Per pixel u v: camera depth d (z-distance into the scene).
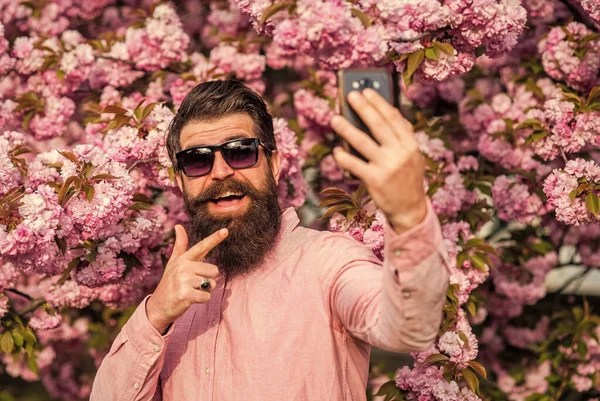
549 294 5.82
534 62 4.92
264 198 2.42
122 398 2.26
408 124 1.67
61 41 5.18
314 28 2.84
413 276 1.74
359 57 2.89
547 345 5.41
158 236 4.29
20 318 4.80
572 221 3.53
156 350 2.25
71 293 4.65
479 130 5.22
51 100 5.12
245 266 2.34
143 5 6.43
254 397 2.16
